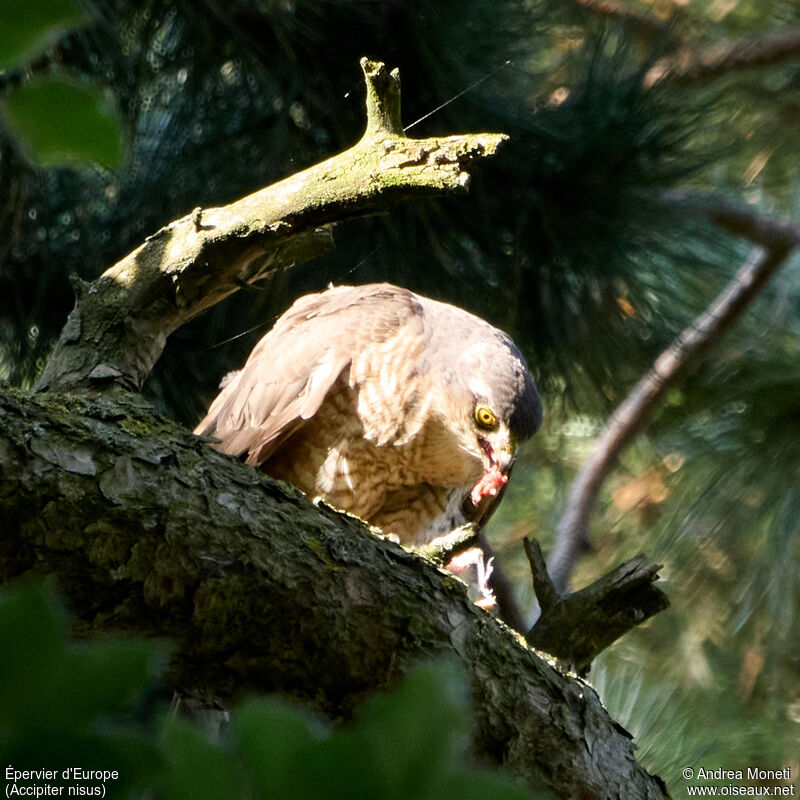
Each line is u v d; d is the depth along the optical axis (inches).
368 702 68.0
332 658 187.0
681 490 445.7
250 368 333.4
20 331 336.8
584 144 354.6
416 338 334.3
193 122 339.0
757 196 513.3
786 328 462.0
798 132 502.9
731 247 426.3
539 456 468.4
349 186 214.4
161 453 174.6
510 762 200.8
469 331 347.9
